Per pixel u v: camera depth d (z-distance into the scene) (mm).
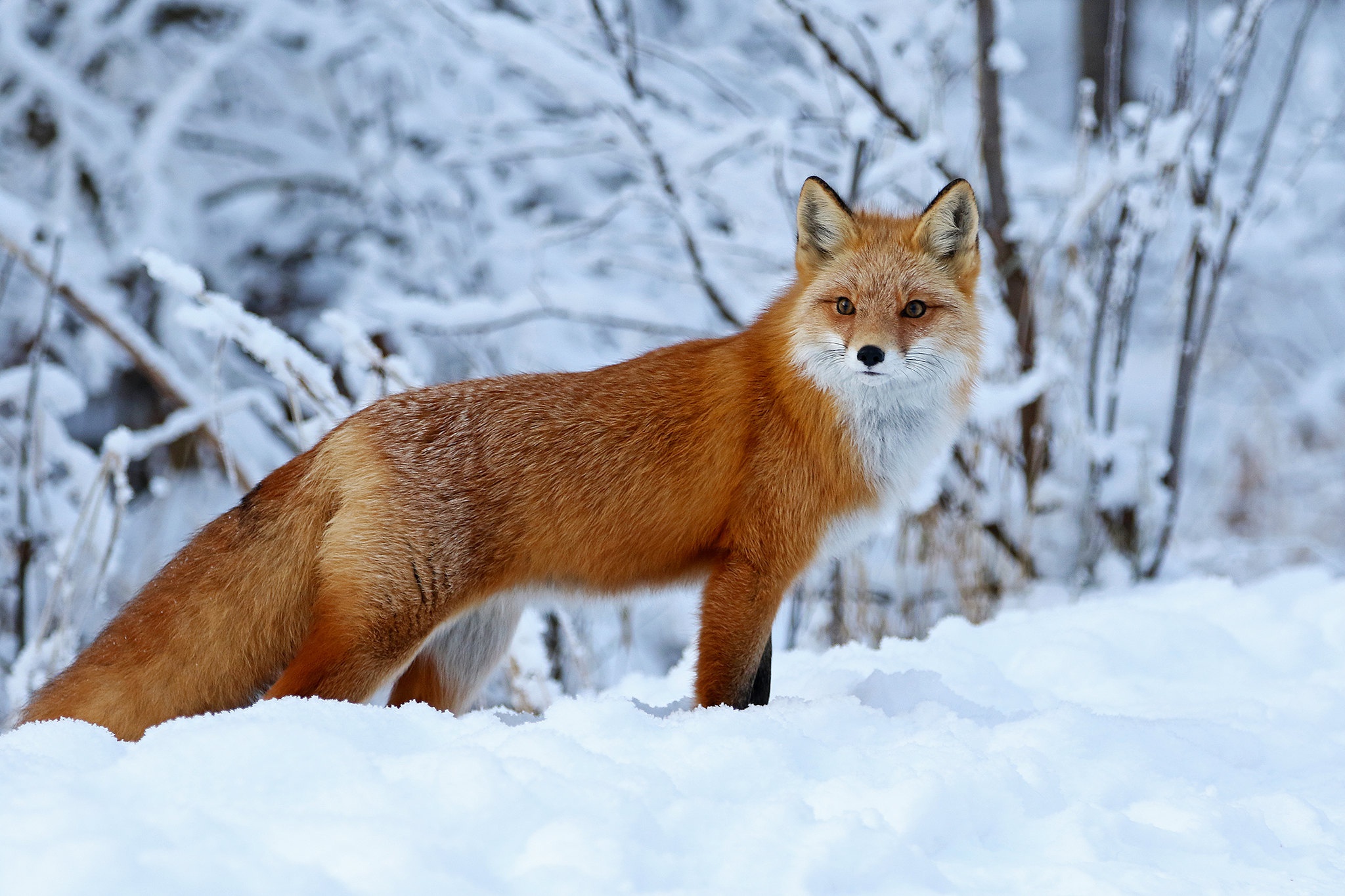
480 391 6992
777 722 5363
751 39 18609
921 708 6309
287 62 18078
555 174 17234
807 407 6918
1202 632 8695
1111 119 13773
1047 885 4004
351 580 6496
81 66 16938
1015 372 13375
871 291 7043
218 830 3719
